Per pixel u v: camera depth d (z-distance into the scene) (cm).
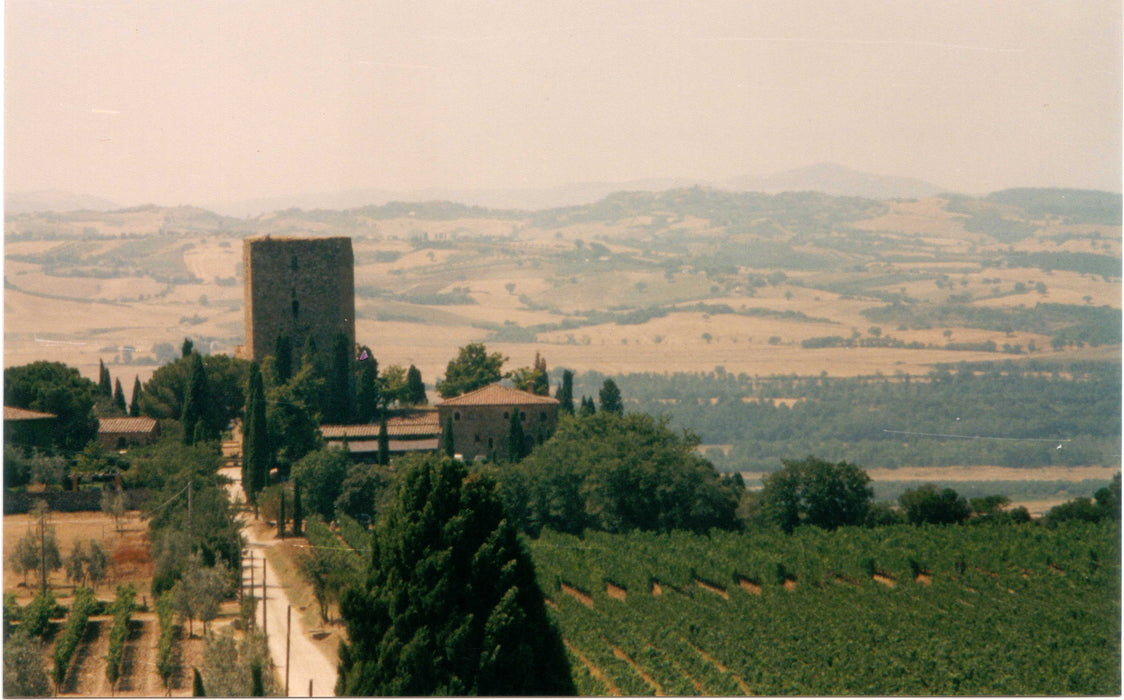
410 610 7562
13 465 16012
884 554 15450
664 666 10769
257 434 17362
